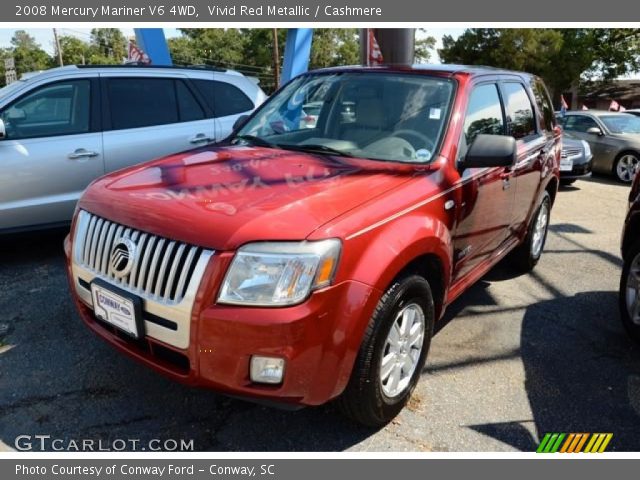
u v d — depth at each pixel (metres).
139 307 2.37
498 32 36.22
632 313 3.75
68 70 5.10
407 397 2.87
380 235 2.45
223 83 6.03
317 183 2.69
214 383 2.28
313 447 2.65
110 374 3.16
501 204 3.83
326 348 2.25
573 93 42.94
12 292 4.26
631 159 10.81
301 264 2.18
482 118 3.63
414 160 3.10
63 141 4.94
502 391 3.17
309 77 4.01
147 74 5.50
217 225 2.25
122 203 2.56
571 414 2.99
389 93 3.51
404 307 2.67
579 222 7.48
